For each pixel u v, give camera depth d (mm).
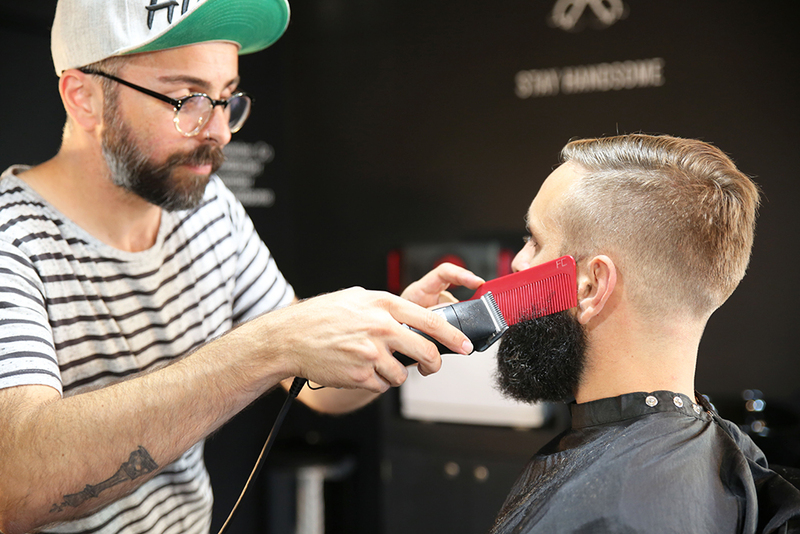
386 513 2475
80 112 1091
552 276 972
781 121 2279
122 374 1183
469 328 930
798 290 2301
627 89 2492
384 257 3008
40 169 1150
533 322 1001
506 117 2715
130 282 1188
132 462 853
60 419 844
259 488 2895
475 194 2807
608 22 2496
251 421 2859
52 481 839
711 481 869
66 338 1098
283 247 3111
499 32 2688
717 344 2432
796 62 2240
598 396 1003
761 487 903
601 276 944
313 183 3107
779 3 2240
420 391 2391
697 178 931
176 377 862
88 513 894
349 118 3008
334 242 3098
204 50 1069
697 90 2387
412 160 2910
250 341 875
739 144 2348
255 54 2896
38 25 2090
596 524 847
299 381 948
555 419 2260
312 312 867
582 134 2588
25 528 882
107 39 1027
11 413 865
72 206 1136
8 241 1031
